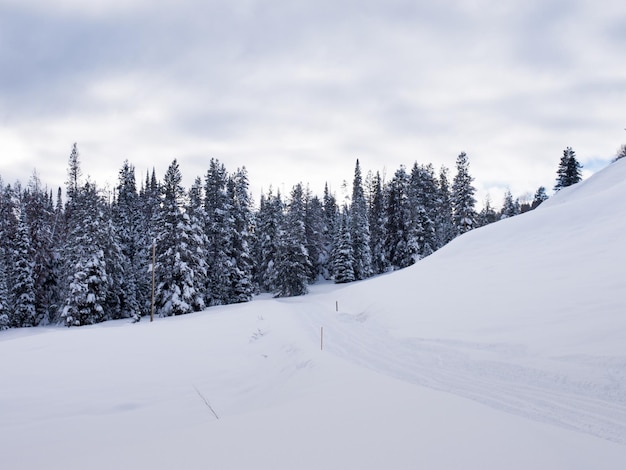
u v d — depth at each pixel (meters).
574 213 23.91
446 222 62.09
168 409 9.80
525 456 3.86
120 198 51.12
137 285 42.94
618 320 10.45
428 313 16.88
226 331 20.67
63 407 9.84
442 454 3.90
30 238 40.12
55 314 40.69
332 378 9.08
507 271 19.00
